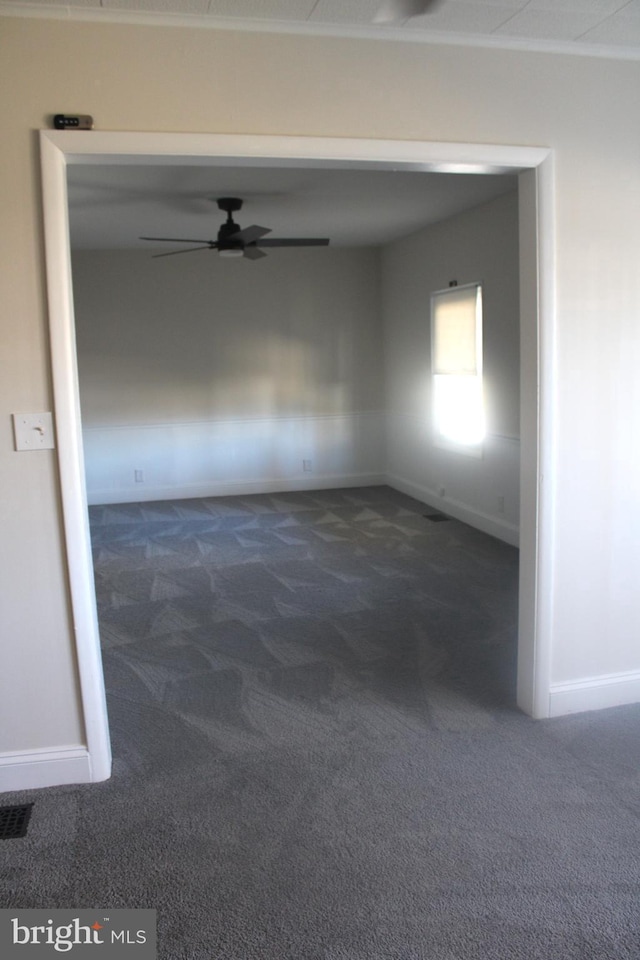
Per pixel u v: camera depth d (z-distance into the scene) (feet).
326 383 24.71
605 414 8.85
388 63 7.70
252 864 6.65
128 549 17.81
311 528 19.54
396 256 23.09
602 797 7.55
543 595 8.93
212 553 17.30
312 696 9.94
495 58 7.99
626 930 5.82
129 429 23.48
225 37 7.25
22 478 7.41
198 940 5.79
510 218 16.29
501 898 6.17
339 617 12.89
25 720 7.84
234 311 23.70
